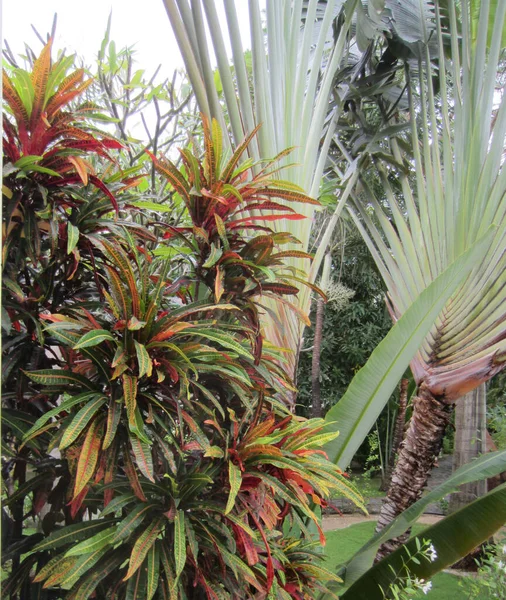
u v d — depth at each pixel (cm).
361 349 564
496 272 228
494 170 240
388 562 204
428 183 261
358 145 295
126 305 100
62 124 102
